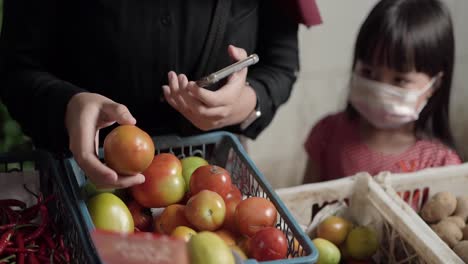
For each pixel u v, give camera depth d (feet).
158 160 2.88
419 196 3.96
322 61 6.72
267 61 3.76
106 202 2.60
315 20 3.65
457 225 3.60
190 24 3.32
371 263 3.49
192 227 2.74
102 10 3.22
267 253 2.54
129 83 3.40
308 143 5.49
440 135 5.09
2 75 3.36
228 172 3.16
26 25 3.26
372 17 4.70
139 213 2.85
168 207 2.80
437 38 4.61
